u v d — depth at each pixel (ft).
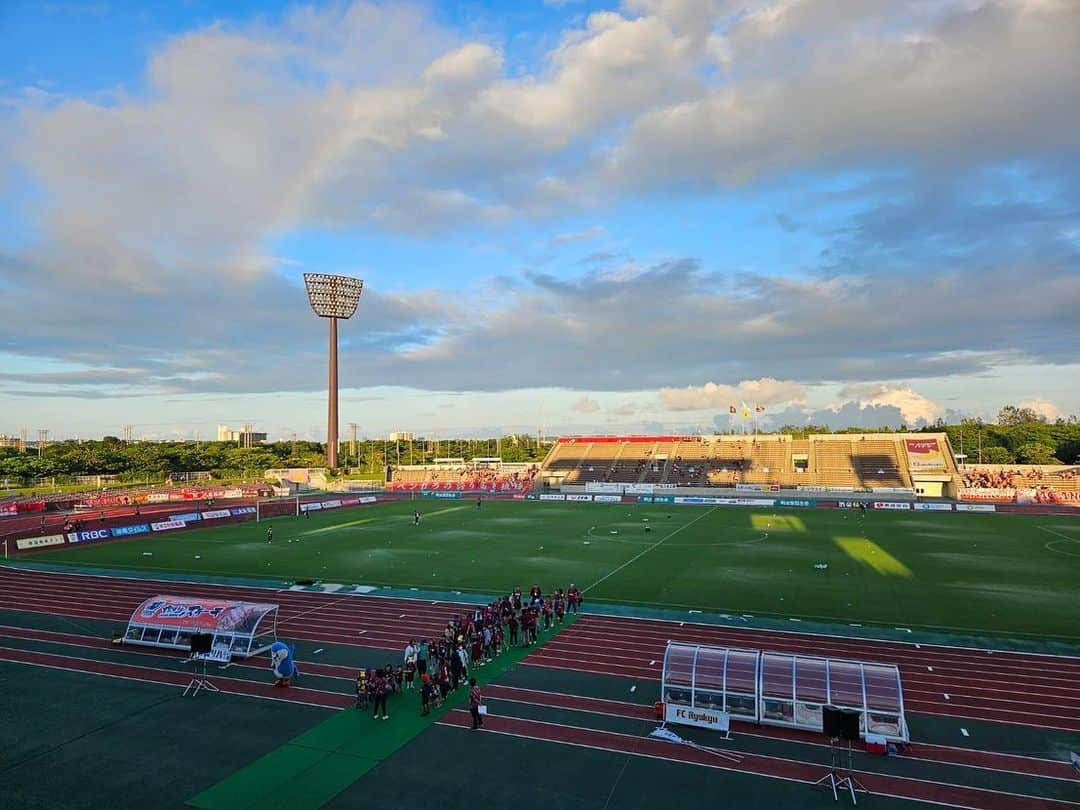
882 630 131.03
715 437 517.14
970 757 80.02
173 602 127.54
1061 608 146.51
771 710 88.12
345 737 86.12
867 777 75.31
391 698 98.68
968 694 99.71
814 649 120.26
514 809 69.31
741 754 80.94
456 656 103.35
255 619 119.85
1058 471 454.81
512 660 114.62
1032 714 92.58
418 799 71.26
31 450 609.01
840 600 153.99
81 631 134.92
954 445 591.37
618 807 69.56
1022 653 117.50
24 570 198.59
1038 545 231.09
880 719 83.51
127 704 97.45
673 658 93.76
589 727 88.63
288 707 96.02
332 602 156.46
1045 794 71.67
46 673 110.52
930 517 312.91
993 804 69.77
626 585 170.60
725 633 129.59
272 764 79.20
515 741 84.69
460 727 88.79
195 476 541.34
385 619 142.00
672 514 330.95
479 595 162.30
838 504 363.56
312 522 310.86
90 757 81.25
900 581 173.68
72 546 244.22
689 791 72.59
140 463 536.01
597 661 114.11
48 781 75.56
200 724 90.48
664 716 90.38
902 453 452.76
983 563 197.98
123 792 73.10
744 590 164.14
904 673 108.27
